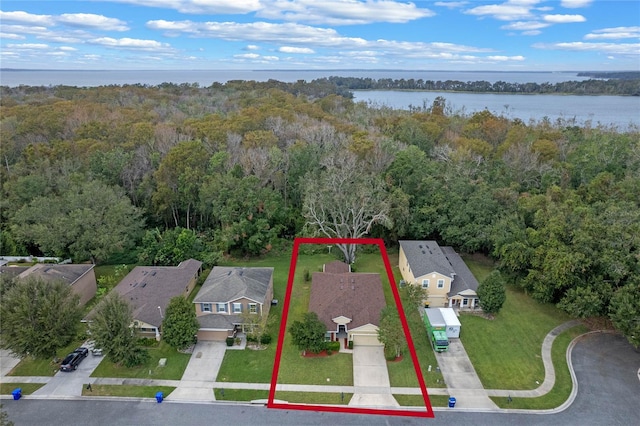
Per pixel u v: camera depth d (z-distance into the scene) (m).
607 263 31.23
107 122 68.25
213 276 37.78
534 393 26.92
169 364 29.50
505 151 63.09
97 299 36.84
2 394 26.77
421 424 24.38
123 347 27.61
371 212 44.69
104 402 26.11
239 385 27.55
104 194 43.66
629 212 34.09
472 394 26.77
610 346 31.59
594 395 26.70
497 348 31.30
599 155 53.31
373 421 24.58
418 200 47.91
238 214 46.59
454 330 31.98
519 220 41.62
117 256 46.00
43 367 29.27
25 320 27.34
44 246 40.59
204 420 24.69
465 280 37.50
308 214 44.03
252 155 52.31
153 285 36.19
